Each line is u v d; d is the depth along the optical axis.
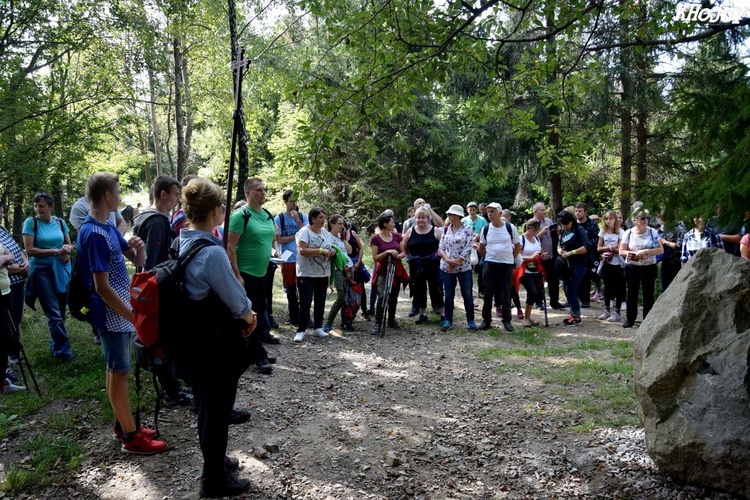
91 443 3.74
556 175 14.30
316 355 6.21
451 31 5.00
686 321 3.18
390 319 7.84
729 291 3.11
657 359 3.23
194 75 18.77
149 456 3.58
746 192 3.20
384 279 7.70
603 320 8.45
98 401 4.43
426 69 5.14
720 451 2.93
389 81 5.09
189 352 2.79
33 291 5.25
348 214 20.78
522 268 8.04
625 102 11.45
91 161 16.78
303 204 20.72
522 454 3.76
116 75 11.38
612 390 4.90
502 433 4.11
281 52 15.66
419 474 3.49
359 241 8.20
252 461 3.57
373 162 19.97
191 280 2.77
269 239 5.52
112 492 3.17
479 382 5.34
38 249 5.23
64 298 5.46
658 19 4.94
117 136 11.62
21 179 10.09
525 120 6.05
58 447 3.65
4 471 3.38
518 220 21.92
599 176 15.45
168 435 3.89
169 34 14.49
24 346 5.72
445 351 6.56
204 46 16.19
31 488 3.21
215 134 20.27
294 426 4.18
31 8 9.77
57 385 4.71
